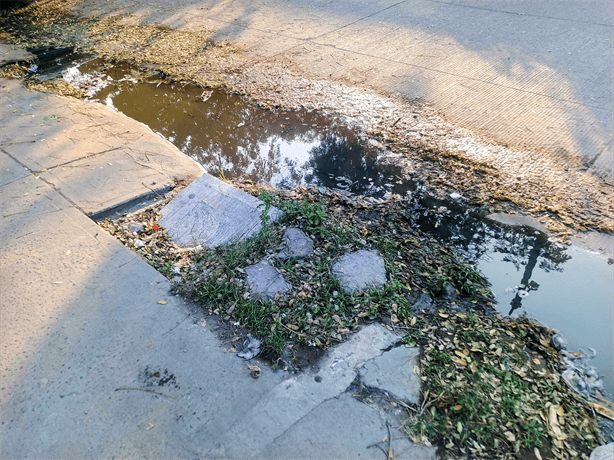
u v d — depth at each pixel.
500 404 2.29
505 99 5.00
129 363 2.43
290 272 3.02
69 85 5.83
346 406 2.25
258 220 3.38
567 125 4.53
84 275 2.96
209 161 4.39
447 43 6.33
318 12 7.71
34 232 3.30
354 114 4.96
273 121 4.96
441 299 2.94
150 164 4.11
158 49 6.76
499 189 3.85
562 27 6.53
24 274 2.96
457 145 4.39
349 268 3.05
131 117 5.16
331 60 6.08
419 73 5.62
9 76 6.05
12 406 2.23
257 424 2.16
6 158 4.15
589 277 3.11
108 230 3.38
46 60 6.58
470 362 2.50
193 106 5.34
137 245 3.27
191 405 2.24
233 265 3.07
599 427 2.25
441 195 3.84
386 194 3.88
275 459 2.03
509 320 2.81
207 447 2.07
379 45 6.40
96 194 3.69
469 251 3.32
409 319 2.76
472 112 4.84
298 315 2.73
